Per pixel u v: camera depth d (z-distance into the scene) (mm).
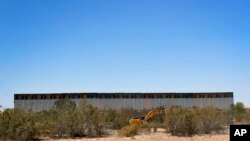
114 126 44094
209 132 37906
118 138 32219
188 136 34625
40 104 95438
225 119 45156
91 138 32781
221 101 107125
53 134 34656
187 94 105250
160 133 37125
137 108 100750
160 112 49719
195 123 36469
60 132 34469
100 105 97938
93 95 98188
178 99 104375
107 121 42031
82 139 31703
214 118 39031
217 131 39188
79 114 35281
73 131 34562
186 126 35344
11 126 30844
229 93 108375
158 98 103125
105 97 98938
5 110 32875
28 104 95000
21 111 34375
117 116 48406
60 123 34500
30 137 31109
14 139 30984
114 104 99312
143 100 101812
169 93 104125
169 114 36688
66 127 34375
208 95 106750
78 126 34656
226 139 31984
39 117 40062
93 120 35438
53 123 35000
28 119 32469
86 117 35344
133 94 101375
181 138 32781
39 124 33531
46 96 95938
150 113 49500
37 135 32688
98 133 35812
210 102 106500
